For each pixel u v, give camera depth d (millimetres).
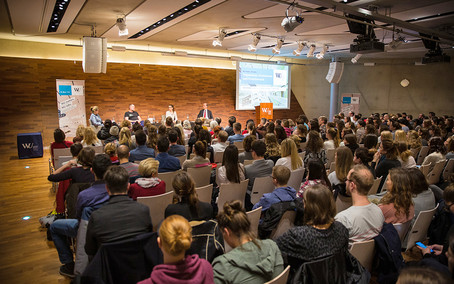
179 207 2254
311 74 16719
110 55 11203
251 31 8766
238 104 13828
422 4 6125
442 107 14648
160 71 12289
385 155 4180
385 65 15688
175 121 11656
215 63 14008
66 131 10141
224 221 1709
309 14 6773
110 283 1895
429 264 1696
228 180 3527
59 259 3189
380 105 16000
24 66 9578
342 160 3115
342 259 1873
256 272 1628
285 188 2627
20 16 6480
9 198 5254
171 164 4020
